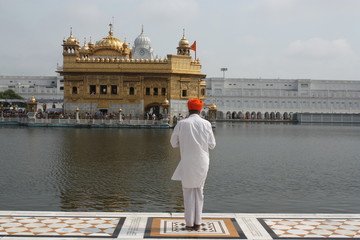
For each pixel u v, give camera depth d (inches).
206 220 369.1
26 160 868.0
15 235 320.8
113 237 318.0
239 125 3599.9
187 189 341.1
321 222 364.5
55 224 352.5
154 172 723.4
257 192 580.4
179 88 2647.6
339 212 478.6
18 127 2272.4
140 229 339.6
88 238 314.8
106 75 2637.8
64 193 556.1
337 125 4281.5
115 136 1605.6
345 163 915.4
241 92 5748.0
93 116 2522.1
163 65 2620.6
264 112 5762.8
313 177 713.0
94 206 490.6
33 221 361.1
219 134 2063.2
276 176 718.5
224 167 823.1
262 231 336.8
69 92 2664.9
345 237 323.3
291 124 4264.3
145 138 1510.8
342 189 608.7
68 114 2652.6
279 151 1181.1
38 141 1332.4
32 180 643.5
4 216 376.2
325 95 5880.9
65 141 1337.4
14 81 5679.1
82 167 774.5
